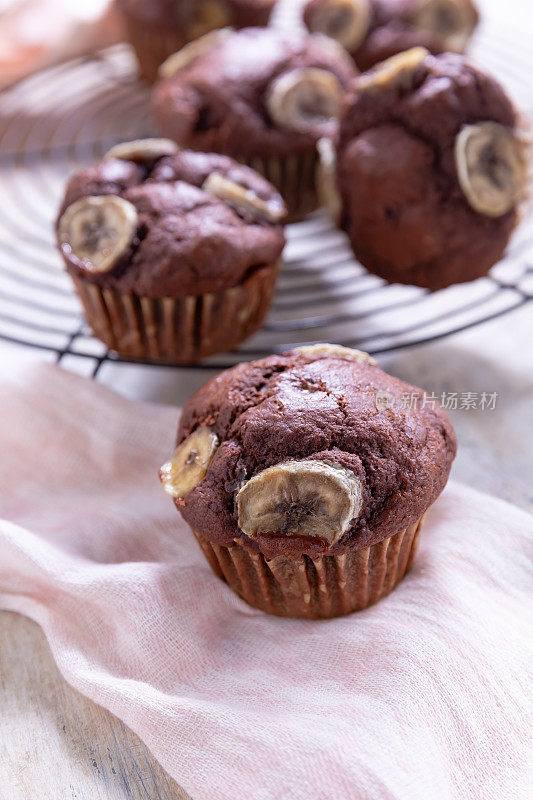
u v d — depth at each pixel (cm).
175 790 32
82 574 35
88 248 40
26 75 62
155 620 34
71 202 42
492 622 33
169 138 50
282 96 48
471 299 48
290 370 35
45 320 48
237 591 36
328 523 31
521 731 31
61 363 46
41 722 33
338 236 51
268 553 32
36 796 31
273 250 41
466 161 41
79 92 63
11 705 34
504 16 75
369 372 35
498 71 62
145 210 41
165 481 34
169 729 31
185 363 44
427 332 46
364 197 42
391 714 31
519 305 43
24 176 56
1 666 35
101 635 34
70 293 48
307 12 56
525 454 41
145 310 41
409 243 42
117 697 32
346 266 49
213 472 33
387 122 42
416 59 42
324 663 33
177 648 34
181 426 35
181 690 33
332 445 33
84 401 40
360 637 33
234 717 31
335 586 34
